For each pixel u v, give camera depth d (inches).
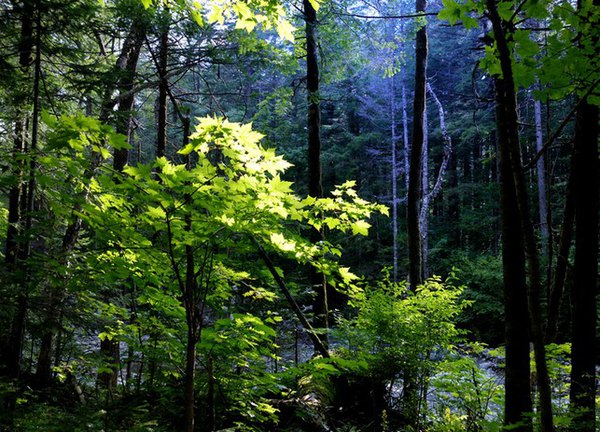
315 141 305.0
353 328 228.8
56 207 102.2
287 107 435.5
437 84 979.3
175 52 253.9
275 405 187.0
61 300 170.2
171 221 100.7
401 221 903.7
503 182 143.0
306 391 203.2
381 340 209.9
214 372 133.3
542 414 68.1
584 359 150.4
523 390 135.6
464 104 852.6
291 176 661.3
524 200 71.5
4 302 152.2
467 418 185.9
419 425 203.2
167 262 119.0
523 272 139.7
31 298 167.5
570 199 167.8
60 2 200.8
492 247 786.2
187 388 103.7
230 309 164.1
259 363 152.8
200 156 94.7
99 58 287.9
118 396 158.9
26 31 212.5
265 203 101.4
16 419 122.8
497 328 511.8
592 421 133.1
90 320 185.9
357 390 221.8
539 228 583.5
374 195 940.0
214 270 132.3
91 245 194.1
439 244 765.9
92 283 122.3
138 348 140.4
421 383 210.1
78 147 89.7
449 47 909.8
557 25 102.5
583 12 101.4
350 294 147.2
